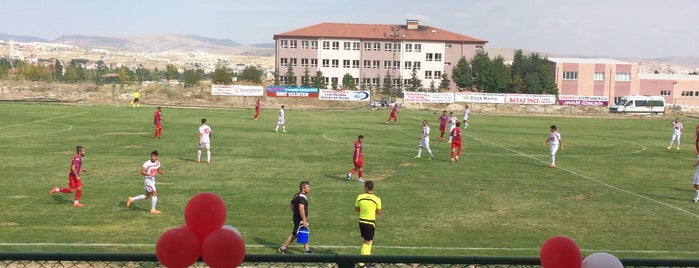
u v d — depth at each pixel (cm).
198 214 577
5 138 3253
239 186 2070
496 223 1620
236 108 6194
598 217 1720
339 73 11938
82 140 3253
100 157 2669
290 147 3164
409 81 12025
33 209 1661
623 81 11194
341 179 2259
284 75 11888
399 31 12144
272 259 593
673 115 7081
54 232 1418
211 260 568
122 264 1145
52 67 14500
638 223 1656
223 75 8838
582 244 1427
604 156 3139
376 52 11931
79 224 1504
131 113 5078
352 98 6919
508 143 3625
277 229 1502
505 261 603
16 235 1380
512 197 1981
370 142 3484
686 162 2983
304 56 11862
